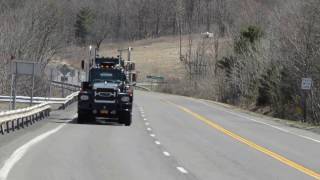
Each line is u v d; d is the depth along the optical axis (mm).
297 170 34250
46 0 154125
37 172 29266
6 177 27406
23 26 130250
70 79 165625
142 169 31828
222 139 52844
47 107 75188
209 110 106312
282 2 179875
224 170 32906
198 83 189375
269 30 151125
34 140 45031
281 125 78438
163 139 50375
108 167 32062
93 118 69688
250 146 47594
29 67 69438
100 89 65375
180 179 28797
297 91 108250
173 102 131625
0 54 118312
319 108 97938
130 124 66062
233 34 181125
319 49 102938
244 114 100938
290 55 112000
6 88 115188
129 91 66625
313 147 49281
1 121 47219
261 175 31594
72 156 36281
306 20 107688
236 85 154125
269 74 126500
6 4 144750
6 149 38594
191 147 44750
